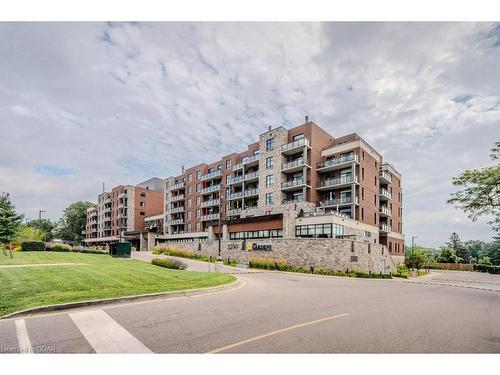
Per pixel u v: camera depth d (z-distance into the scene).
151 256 37.19
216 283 13.64
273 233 35.84
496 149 17.44
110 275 13.76
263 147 45.53
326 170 41.06
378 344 6.03
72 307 8.37
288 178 43.25
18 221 25.86
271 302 10.23
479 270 52.62
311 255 28.16
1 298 8.70
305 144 39.62
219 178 57.97
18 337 6.00
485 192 17.81
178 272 16.89
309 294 12.63
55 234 102.31
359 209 37.75
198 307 8.96
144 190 81.81
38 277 12.35
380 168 47.44
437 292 16.12
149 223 76.81
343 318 8.08
